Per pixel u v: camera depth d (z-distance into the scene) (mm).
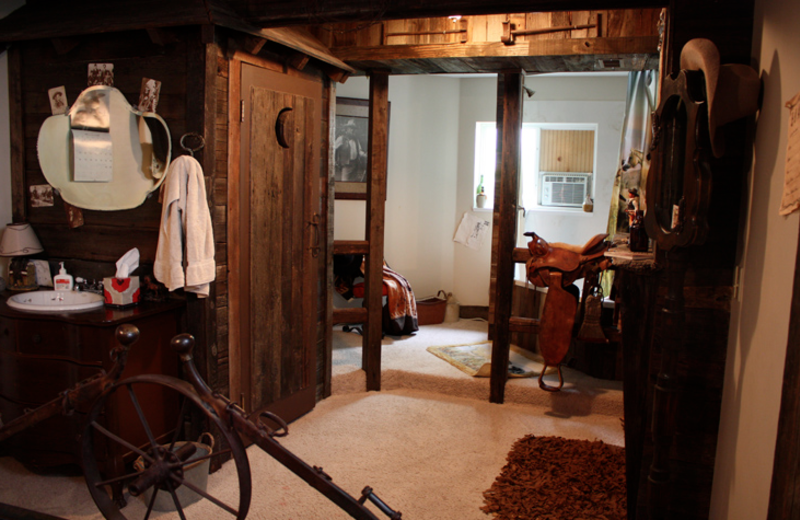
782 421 1396
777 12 1735
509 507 2547
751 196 1922
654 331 2303
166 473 1604
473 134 5402
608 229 4547
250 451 3088
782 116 1636
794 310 1371
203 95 2695
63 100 3018
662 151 2043
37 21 2945
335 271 4918
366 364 3979
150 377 1552
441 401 3820
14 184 3174
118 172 2930
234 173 2887
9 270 3090
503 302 3711
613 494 2664
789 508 1345
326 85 3607
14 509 1731
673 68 2104
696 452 2189
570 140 5250
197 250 2672
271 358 3248
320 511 2527
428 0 2477
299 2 2617
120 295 2688
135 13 2701
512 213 3668
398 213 5359
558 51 3248
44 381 2639
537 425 3463
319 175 3555
